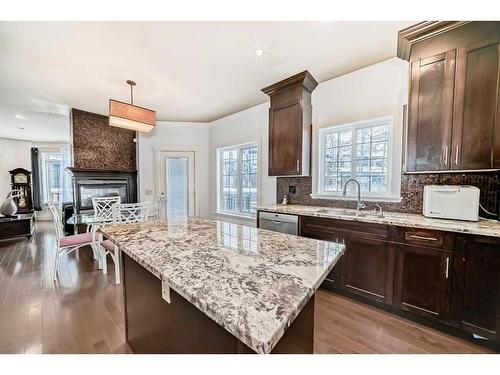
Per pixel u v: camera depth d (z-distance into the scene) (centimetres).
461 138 184
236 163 450
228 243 129
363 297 224
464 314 167
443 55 190
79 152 438
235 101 378
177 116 464
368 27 196
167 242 131
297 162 296
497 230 156
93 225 299
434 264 180
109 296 234
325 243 130
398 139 247
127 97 361
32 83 310
